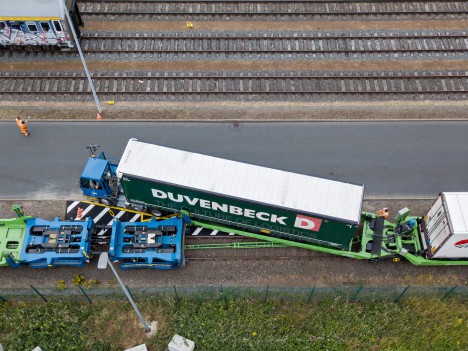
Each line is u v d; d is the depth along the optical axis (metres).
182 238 24.97
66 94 31.48
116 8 35.72
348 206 22.36
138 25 34.97
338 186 22.97
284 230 24.11
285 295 23.89
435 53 33.81
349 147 29.34
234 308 23.61
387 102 31.45
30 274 24.98
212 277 25.00
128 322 23.39
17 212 24.47
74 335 22.84
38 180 27.88
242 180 23.14
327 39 34.38
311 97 31.66
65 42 32.31
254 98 31.58
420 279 24.95
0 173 28.06
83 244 24.23
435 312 23.41
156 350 22.66
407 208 25.20
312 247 24.75
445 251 23.11
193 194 23.27
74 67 32.72
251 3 36.06
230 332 22.72
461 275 25.11
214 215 24.62
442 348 22.56
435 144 29.53
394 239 24.66
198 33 34.59
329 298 23.95
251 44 34.12
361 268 25.30
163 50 33.38
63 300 23.95
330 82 32.31
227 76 32.16
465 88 32.12
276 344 22.41
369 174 28.30
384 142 29.56
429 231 24.00
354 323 23.16
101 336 23.03
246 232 25.33
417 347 22.56
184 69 32.78
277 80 32.31
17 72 32.41
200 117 30.56
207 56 33.44
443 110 31.08
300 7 36.03
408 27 35.16
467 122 30.52
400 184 28.00
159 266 24.50
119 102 31.28
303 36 34.25
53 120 30.25
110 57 33.25
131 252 24.30
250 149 29.19
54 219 25.34
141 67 32.84
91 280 24.83
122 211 27.00
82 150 29.03
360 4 35.88
